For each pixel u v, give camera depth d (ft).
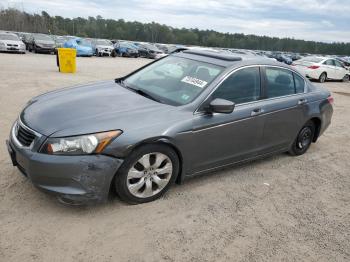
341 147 21.65
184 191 13.44
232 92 14.06
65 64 47.73
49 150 10.46
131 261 9.45
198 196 13.21
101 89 14.52
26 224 10.47
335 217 13.00
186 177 13.23
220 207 12.64
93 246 9.86
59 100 13.14
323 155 19.66
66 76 43.75
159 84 14.51
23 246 9.55
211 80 13.69
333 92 49.65
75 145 10.46
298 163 17.92
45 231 10.25
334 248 11.10
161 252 9.92
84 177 10.53
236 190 14.10
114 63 75.92
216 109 12.49
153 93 13.91
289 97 16.58
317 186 15.48
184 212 12.02
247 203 13.17
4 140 17.01
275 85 16.07
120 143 10.85
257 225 11.82
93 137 10.58
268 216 12.48
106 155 10.75
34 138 10.87
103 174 10.75
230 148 14.21
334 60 67.67
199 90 13.41
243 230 11.43
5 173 13.33
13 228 10.23
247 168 16.46
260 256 10.28
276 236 11.34
